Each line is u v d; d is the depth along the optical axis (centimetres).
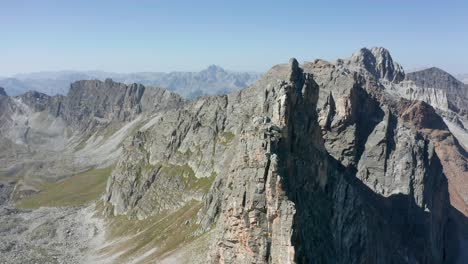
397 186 17538
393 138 18750
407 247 16250
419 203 17525
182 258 14450
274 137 9150
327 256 9988
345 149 17638
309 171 11275
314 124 12362
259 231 8312
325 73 19538
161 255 16375
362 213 13488
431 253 17288
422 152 18825
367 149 18250
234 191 8688
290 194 8675
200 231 16062
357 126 18400
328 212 11950
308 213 10112
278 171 8381
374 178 17675
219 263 8806
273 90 12406
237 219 8525
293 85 11925
